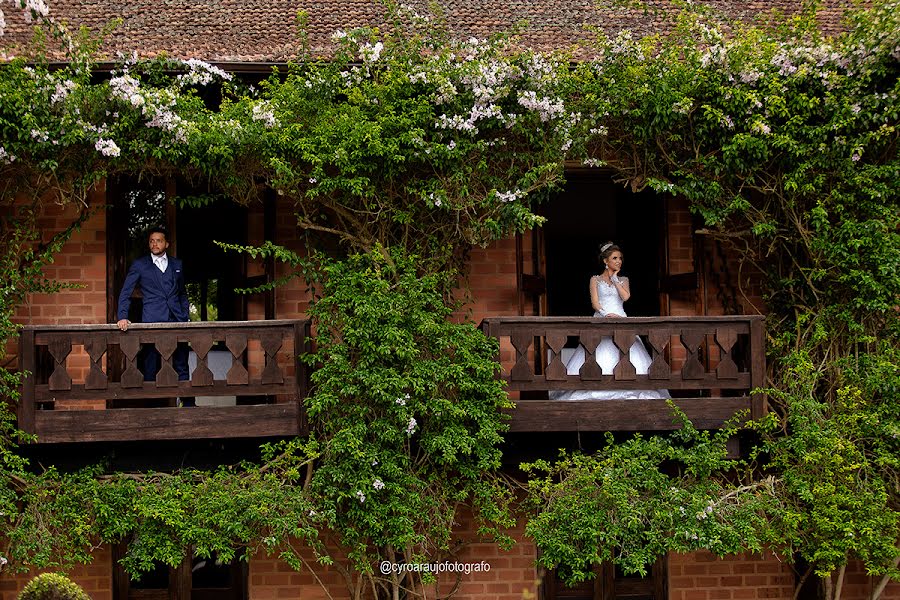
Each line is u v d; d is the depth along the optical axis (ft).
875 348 29.30
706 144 29.63
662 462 30.25
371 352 26.89
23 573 30.42
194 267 31.91
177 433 26.96
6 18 33.17
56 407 31.19
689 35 29.78
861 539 26.89
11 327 26.99
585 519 26.16
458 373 26.86
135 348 27.14
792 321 30.63
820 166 28.91
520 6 36.37
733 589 32.50
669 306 32.32
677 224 32.96
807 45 29.07
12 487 27.35
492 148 28.78
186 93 29.50
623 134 29.66
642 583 32.60
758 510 27.55
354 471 26.61
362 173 28.12
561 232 36.65
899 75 28.76
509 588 31.60
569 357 32.30
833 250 28.78
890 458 27.14
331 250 29.96
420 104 27.94
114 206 31.30
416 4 35.88
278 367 27.48
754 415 28.32
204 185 31.68
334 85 28.32
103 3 35.22
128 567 26.11
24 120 26.35
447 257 29.12
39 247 29.07
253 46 31.94
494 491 27.48
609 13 35.63
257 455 28.81
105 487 26.68
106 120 27.32
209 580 31.91
